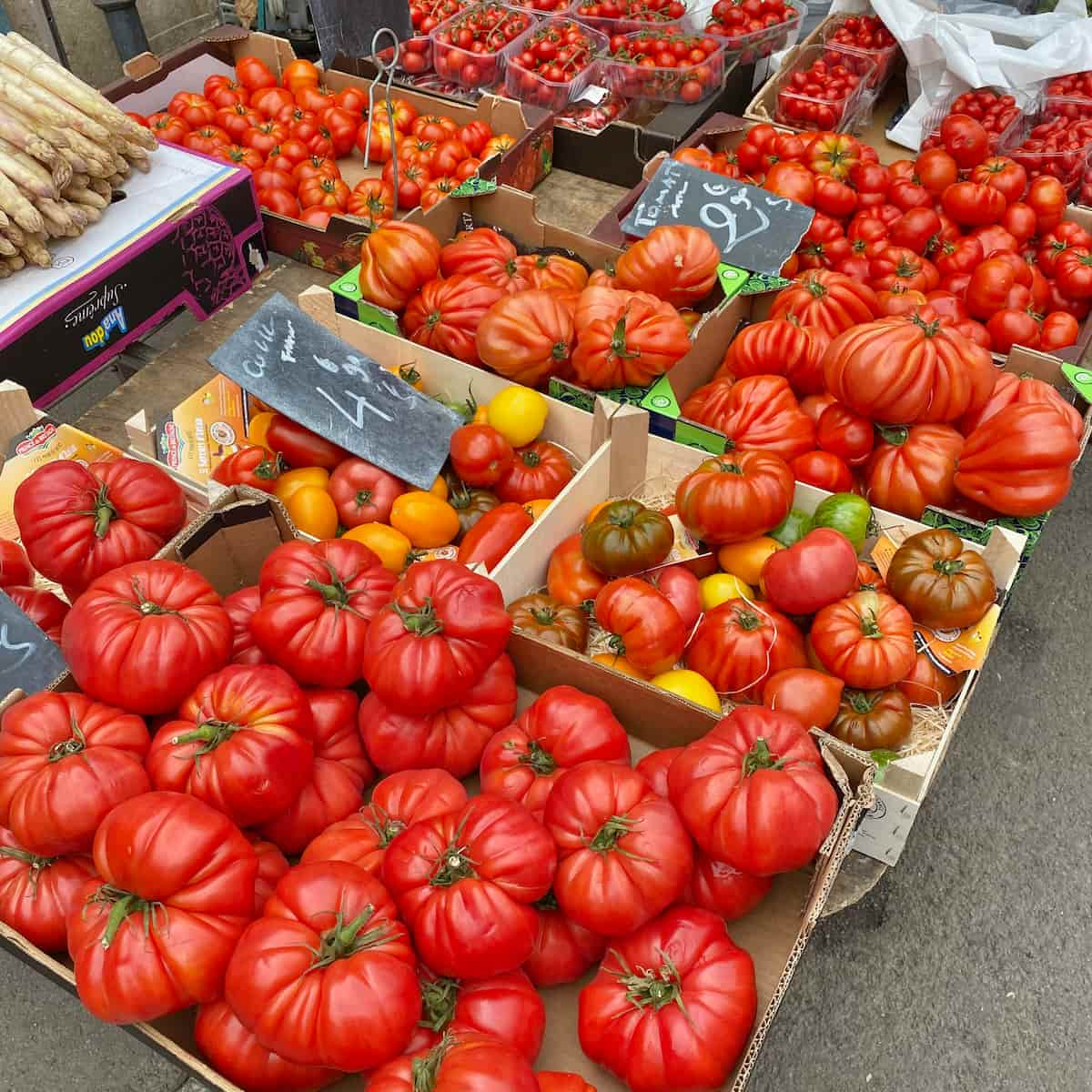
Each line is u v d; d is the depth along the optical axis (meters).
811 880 0.67
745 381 1.01
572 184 1.52
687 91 1.53
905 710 0.81
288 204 1.39
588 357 0.97
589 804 0.62
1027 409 0.87
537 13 1.69
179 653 0.65
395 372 1.09
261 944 0.55
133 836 0.56
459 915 0.57
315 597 0.72
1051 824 1.13
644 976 0.60
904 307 1.14
